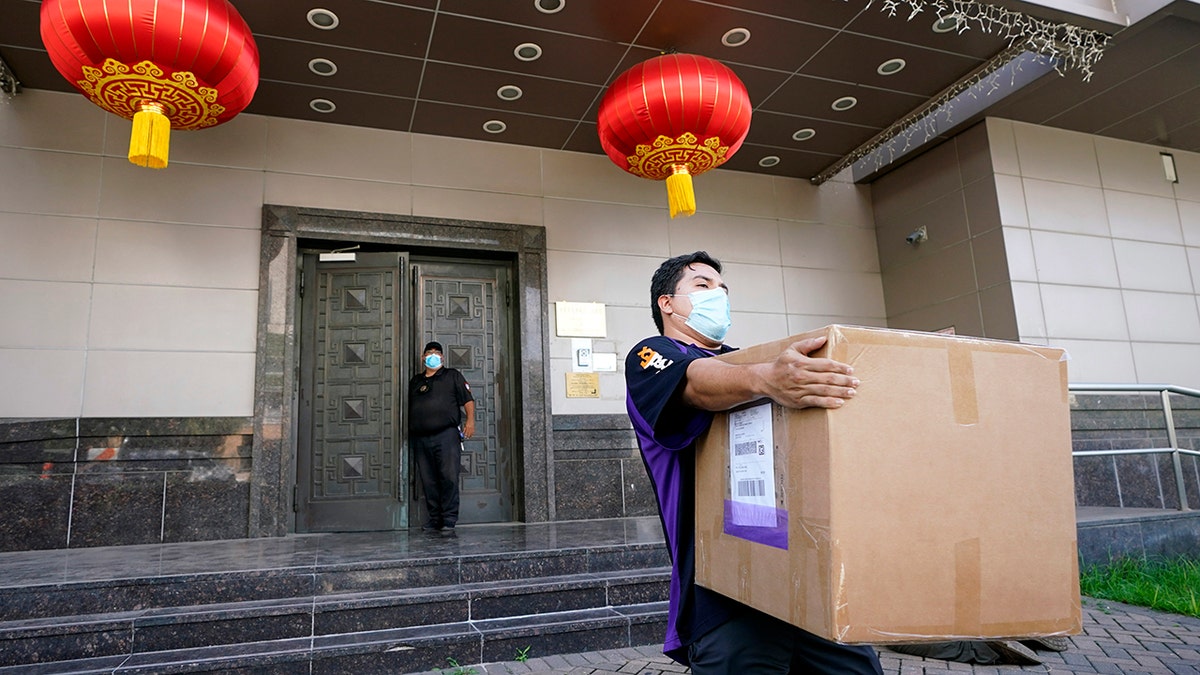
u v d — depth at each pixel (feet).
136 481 17.03
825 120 20.93
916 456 3.14
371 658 10.53
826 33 16.87
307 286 19.86
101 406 17.17
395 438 19.40
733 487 3.90
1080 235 22.40
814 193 25.02
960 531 3.15
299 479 18.88
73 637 10.30
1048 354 3.50
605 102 14.60
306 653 10.27
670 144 14.38
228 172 19.17
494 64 17.67
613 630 11.71
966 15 16.06
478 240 20.80
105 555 14.64
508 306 21.62
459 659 10.87
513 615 12.10
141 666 9.77
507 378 21.20
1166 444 21.85
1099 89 20.47
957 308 22.43
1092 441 21.08
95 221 17.93
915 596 3.03
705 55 17.56
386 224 20.04
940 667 10.26
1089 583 13.98
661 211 22.99
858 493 3.03
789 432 3.38
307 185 19.72
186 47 11.03
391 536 17.20
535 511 19.90
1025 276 21.22
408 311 20.31
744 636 4.14
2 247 17.13
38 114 17.94
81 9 10.52
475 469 20.48
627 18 16.06
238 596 11.71
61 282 17.43
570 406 20.90
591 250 22.02
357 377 19.66
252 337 18.61
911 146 23.61
